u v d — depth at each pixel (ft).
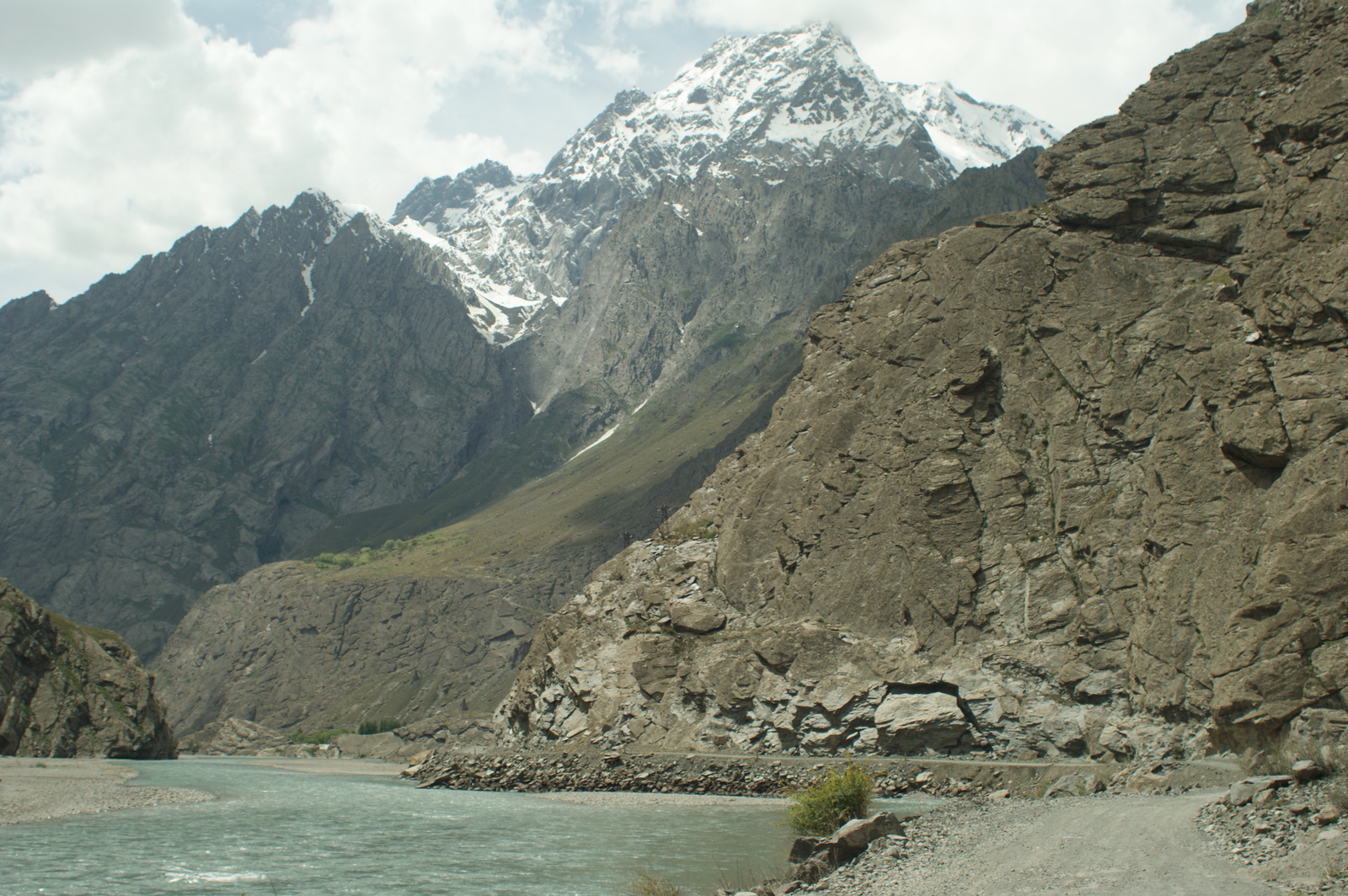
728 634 258.78
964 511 243.40
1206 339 215.51
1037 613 223.30
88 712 413.18
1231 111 261.03
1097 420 239.71
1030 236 270.26
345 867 120.06
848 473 264.93
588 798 207.31
